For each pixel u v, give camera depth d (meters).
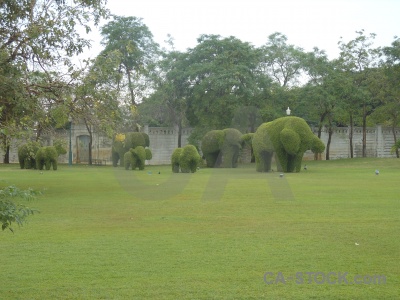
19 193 5.73
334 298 6.30
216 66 37.03
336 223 10.91
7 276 7.22
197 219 11.60
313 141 26.11
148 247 8.83
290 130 25.11
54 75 16.28
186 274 7.25
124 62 37.16
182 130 40.59
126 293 6.50
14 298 6.36
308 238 9.44
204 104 36.78
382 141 42.94
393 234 9.72
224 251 8.51
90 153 30.08
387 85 38.38
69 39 16.33
